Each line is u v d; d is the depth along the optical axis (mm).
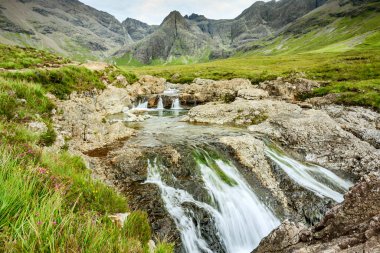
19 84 20188
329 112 37312
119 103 45094
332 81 51156
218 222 15273
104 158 19016
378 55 83938
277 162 22562
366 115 34531
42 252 3650
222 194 17375
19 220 4070
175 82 78562
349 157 24375
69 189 8484
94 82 42375
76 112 23391
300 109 37438
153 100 54281
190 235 13734
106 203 10023
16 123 14875
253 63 126188
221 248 14586
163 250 7539
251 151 22766
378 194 6789
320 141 27219
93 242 4484
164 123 35062
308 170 22984
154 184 16656
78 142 20781
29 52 51438
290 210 17906
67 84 35438
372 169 22516
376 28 186125
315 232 7391
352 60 80188
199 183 17562
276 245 8398
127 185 16328
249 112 36125
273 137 28531
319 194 18703
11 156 7477
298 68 78500
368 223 5879
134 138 25328
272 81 53594
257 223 16516
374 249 4633
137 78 63469
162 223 13453
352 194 7250
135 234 8508
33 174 6707
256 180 19969
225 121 34969
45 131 16406
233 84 54656
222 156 21625
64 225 4434
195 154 20578
